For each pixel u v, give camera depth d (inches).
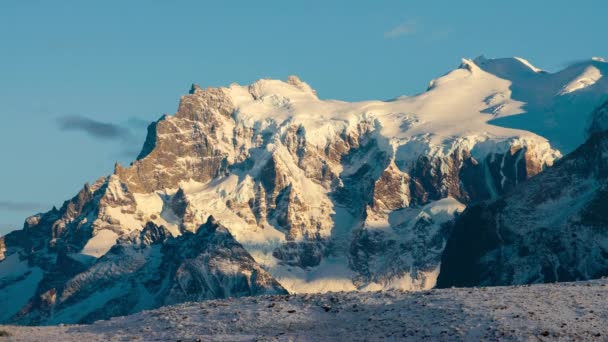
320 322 6048.2
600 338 5354.3
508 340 5378.9
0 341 5994.1
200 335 5925.2
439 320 5777.6
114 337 6023.6
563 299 5989.2
